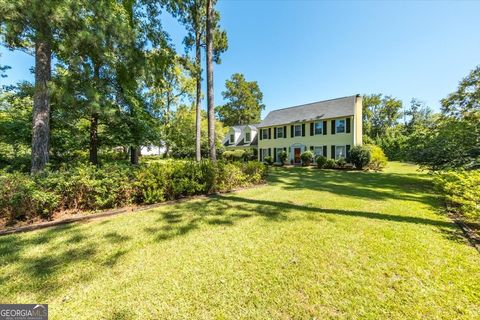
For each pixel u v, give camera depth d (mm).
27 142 7801
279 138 21375
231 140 27297
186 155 22156
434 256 2770
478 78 10359
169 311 1890
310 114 19578
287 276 2385
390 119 36312
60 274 2461
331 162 15852
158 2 8648
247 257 2818
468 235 3410
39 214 4176
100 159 10516
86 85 5727
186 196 6301
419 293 2068
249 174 8477
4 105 8477
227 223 4141
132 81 7172
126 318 1812
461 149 7098
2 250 3027
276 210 4973
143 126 8336
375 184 8656
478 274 2369
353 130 16438
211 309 1908
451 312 1825
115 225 4047
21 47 5977
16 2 4074
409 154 9914
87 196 4691
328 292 2104
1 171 4375
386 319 1757
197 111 11367
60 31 4926
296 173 12844
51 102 5988
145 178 5438
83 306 1962
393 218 4305
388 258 2732
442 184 5676
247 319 1785
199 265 2643
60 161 8461
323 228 3801
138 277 2402
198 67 10859
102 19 5527
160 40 8539
